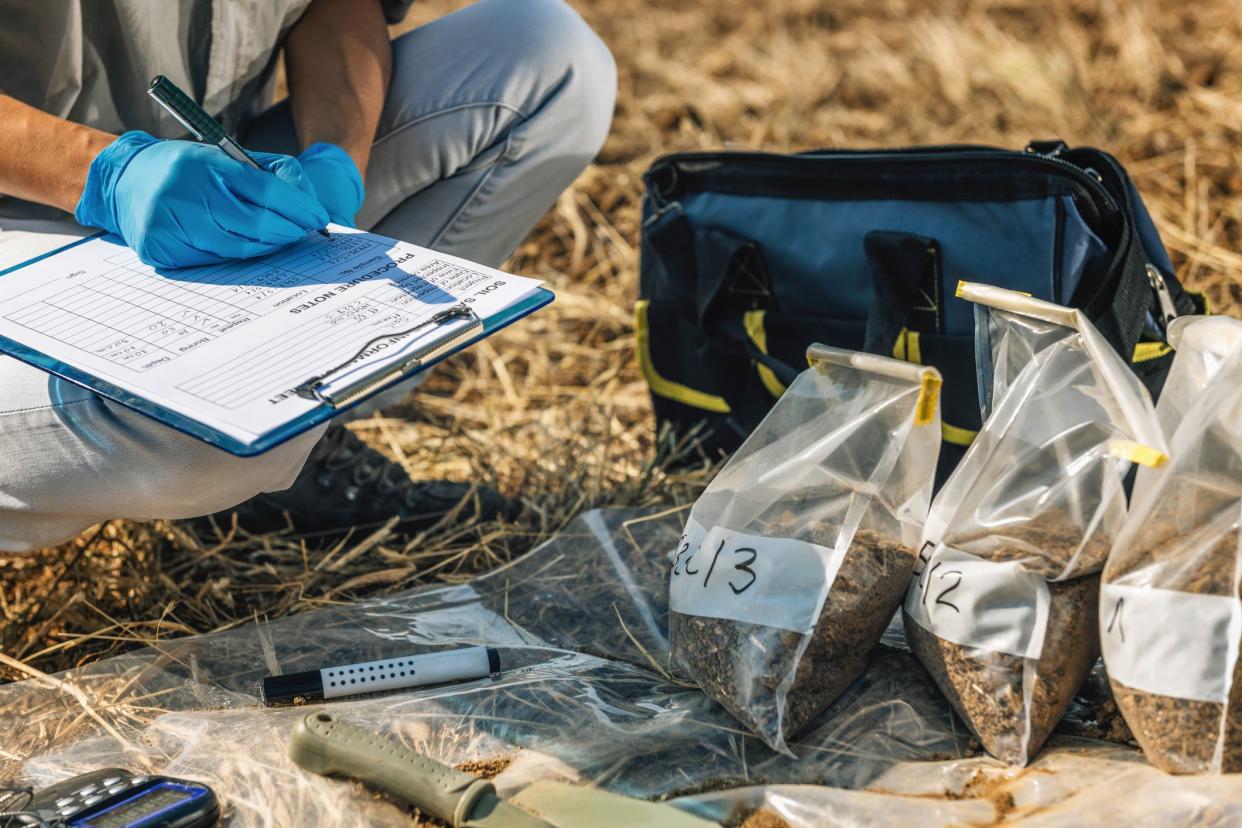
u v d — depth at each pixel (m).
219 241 1.38
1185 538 1.26
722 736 1.38
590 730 1.40
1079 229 1.70
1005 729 1.30
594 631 1.65
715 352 2.08
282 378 1.18
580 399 2.52
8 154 1.48
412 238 2.00
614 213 3.24
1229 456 1.26
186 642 1.62
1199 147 3.30
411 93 1.92
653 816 1.23
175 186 1.37
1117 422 1.35
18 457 1.45
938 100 3.72
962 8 4.31
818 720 1.39
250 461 1.50
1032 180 1.72
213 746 1.39
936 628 1.36
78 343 1.28
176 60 1.75
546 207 2.11
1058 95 3.60
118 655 1.69
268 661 1.58
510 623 1.68
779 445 1.49
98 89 1.72
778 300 2.00
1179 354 1.36
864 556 1.39
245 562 1.96
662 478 2.13
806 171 1.92
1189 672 1.22
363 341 1.23
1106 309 1.67
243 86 1.87
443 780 1.24
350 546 2.03
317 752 1.31
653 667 1.56
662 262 2.08
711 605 1.41
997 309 1.46
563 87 1.94
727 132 3.61
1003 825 1.20
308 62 1.86
